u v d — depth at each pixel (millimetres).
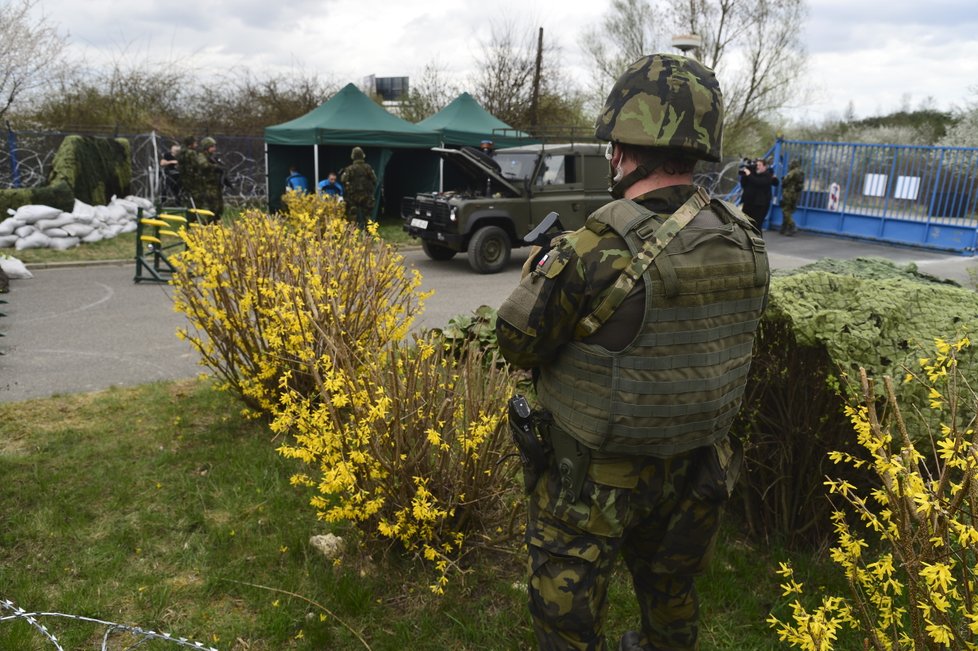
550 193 10641
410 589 2660
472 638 2422
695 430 1661
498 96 24656
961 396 2316
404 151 16578
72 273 9500
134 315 7242
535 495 1794
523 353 1662
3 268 8891
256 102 20734
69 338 6293
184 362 5590
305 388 3830
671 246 1560
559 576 1719
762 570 2793
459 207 10039
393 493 2623
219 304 3857
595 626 1745
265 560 2807
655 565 1874
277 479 3420
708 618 2539
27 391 4820
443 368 2838
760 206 13883
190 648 2326
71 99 18672
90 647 2342
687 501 1785
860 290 2605
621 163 1697
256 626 2451
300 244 3932
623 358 1564
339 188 13688
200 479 3447
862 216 14805
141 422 4137
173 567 2781
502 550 2777
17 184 14352
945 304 2539
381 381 2617
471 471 2664
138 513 3135
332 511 2574
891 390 1691
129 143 14281
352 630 2428
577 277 1570
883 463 1582
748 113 25219
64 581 2662
